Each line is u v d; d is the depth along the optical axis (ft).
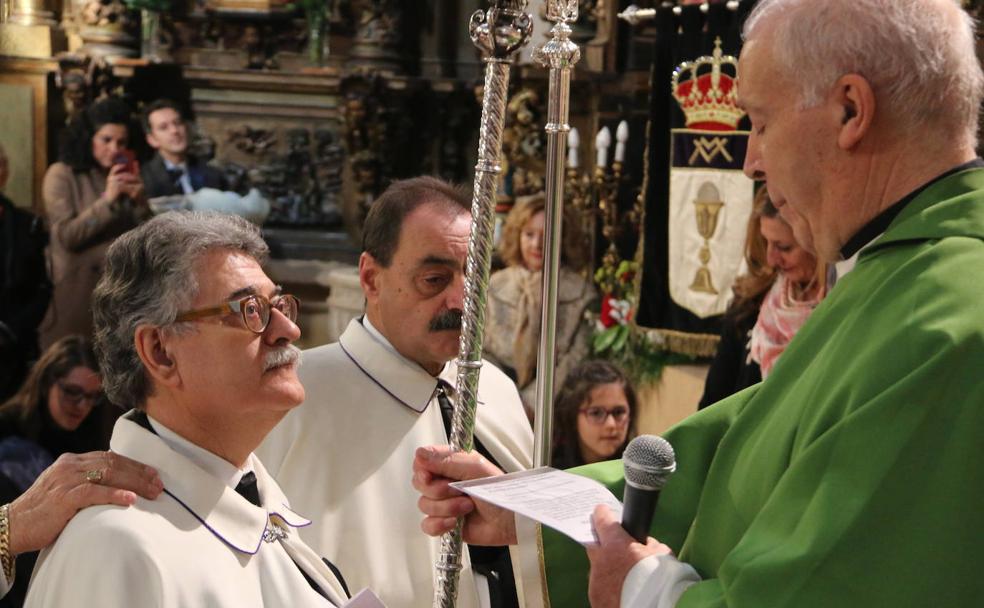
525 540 8.05
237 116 26.32
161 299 6.75
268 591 7.02
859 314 6.42
